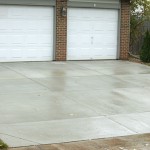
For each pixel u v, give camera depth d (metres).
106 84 13.20
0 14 17.39
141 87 12.92
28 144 7.27
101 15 19.39
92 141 7.59
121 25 19.84
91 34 19.27
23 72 14.84
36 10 18.03
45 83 12.89
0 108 9.64
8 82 12.82
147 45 18.98
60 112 9.48
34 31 18.11
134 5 22.06
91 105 10.29
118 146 7.38
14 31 17.72
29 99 10.65
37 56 18.28
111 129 8.37
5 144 7.11
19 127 8.23
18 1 17.53
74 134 7.94
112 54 19.86
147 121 9.07
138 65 17.98
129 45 21.84
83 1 18.81
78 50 19.06
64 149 7.09
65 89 12.11
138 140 7.75
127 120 9.08
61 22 18.45
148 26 22.67
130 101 10.91
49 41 18.44
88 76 14.59
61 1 18.34
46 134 7.86
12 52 17.80
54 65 17.05
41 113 9.33
